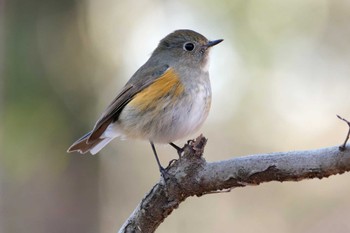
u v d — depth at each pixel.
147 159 14.95
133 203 14.48
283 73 13.64
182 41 8.49
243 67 13.52
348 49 13.85
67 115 12.74
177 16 14.03
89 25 13.56
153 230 6.48
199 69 8.29
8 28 12.68
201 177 6.00
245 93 13.95
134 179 14.65
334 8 13.69
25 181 12.77
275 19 13.36
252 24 13.38
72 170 12.98
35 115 12.51
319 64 13.90
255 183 5.80
